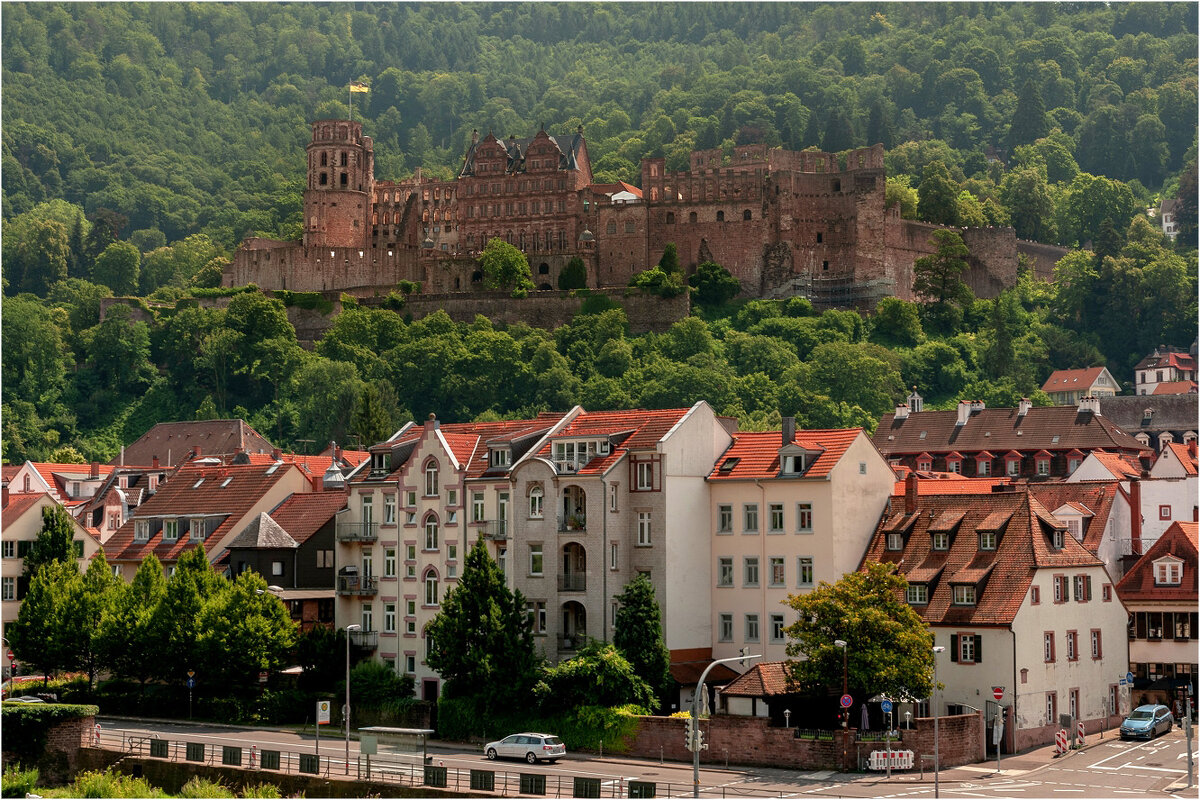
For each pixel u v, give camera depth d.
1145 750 188.00
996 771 174.88
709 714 186.12
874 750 175.50
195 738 197.75
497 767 176.75
